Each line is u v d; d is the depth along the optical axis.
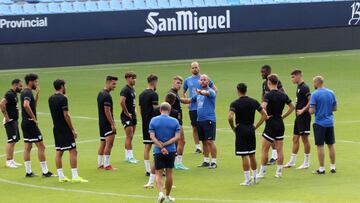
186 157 47.03
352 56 99.31
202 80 43.06
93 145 52.06
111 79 43.31
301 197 35.62
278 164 40.34
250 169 41.91
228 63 94.88
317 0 104.25
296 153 43.03
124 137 54.88
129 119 45.19
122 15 94.81
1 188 39.47
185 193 37.31
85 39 93.31
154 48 96.50
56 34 91.81
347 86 77.81
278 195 36.22
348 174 40.94
